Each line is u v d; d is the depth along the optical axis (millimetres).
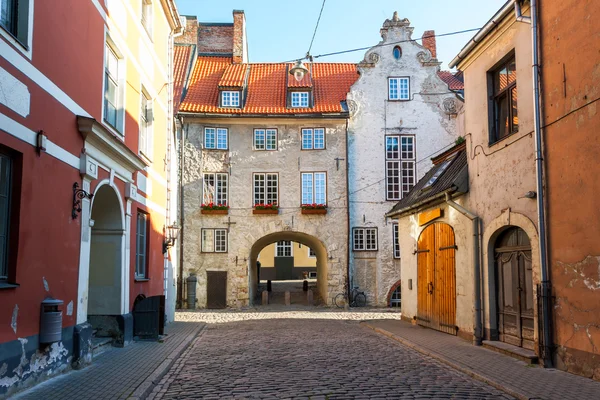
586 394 7535
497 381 8383
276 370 9727
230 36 35031
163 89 18094
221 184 27875
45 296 8617
